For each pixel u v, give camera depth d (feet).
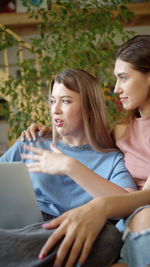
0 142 17.84
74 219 1.80
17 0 15.24
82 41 5.49
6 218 2.27
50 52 6.14
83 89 3.29
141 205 2.07
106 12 5.55
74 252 1.67
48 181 3.25
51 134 3.70
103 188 2.52
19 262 1.72
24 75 5.77
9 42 5.74
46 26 5.82
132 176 3.24
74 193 3.17
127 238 1.81
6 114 6.07
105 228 1.89
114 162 3.26
